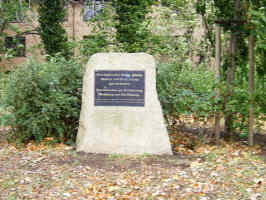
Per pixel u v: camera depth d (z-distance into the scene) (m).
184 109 8.46
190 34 15.12
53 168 6.57
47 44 18.20
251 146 8.21
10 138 8.80
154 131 7.75
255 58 8.63
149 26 13.08
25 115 8.45
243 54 8.92
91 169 6.56
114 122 7.80
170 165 6.81
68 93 8.76
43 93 8.38
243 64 8.91
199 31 16.98
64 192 5.54
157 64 8.99
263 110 8.42
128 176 6.19
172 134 9.38
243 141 8.77
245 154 7.37
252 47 8.11
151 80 7.84
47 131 8.68
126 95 7.82
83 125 7.86
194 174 6.20
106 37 12.10
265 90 8.49
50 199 5.30
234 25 8.23
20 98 8.30
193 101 8.27
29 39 20.31
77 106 8.76
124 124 7.79
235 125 8.63
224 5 8.45
